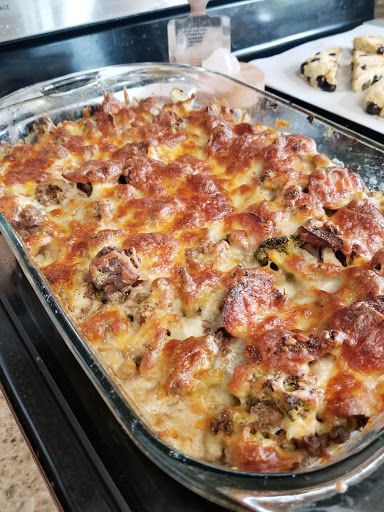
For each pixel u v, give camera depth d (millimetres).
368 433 209
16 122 430
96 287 275
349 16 643
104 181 338
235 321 249
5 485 297
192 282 271
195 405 233
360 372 228
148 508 218
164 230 312
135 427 193
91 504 222
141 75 467
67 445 241
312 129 391
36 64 484
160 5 516
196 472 182
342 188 323
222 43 522
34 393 263
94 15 490
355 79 518
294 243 290
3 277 324
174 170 344
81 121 418
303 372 226
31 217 323
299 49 597
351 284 261
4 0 446
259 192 329
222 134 371
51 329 294
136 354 252
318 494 184
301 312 257
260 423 220
